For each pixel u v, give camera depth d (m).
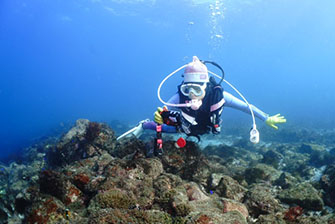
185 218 2.36
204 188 3.81
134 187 3.08
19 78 126.31
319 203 3.22
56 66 119.19
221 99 3.86
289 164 6.12
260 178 4.60
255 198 3.04
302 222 2.44
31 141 16.55
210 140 10.91
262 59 121.56
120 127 17.36
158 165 3.70
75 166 4.50
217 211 2.70
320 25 62.59
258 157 6.79
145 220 2.28
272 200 2.98
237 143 9.56
